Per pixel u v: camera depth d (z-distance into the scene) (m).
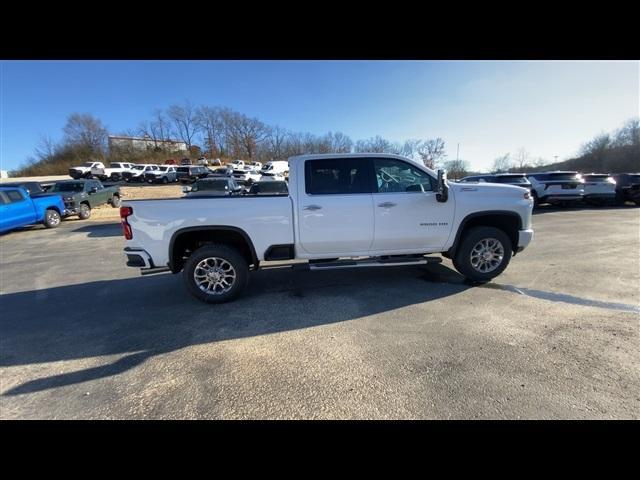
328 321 3.62
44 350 3.14
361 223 4.25
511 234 4.81
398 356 2.86
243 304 4.16
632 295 4.17
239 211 4.09
